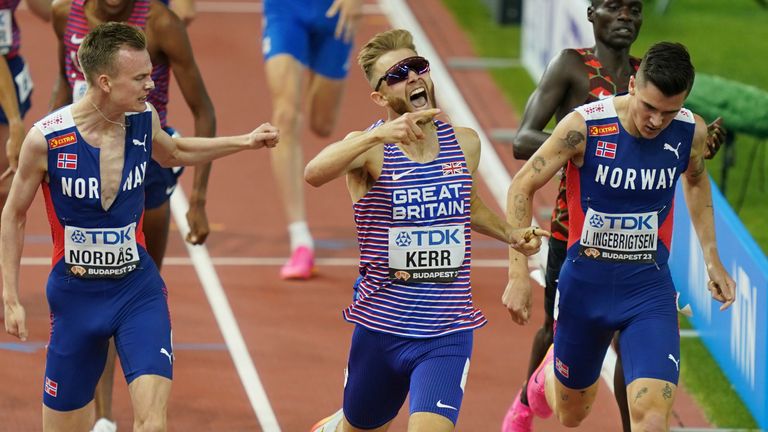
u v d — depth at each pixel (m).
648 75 19.16
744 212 39.03
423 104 19.56
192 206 25.03
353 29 34.88
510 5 58.47
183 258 34.56
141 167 20.20
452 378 19.33
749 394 26.47
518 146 23.47
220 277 33.44
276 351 29.20
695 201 21.61
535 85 49.72
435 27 57.69
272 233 36.69
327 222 37.66
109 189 19.95
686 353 29.84
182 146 21.02
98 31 19.39
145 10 24.50
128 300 20.42
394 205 19.30
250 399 26.77
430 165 19.41
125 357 20.11
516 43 56.09
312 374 28.12
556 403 22.88
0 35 28.81
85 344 20.47
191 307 31.50
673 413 26.75
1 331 29.36
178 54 24.78
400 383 20.16
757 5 62.66
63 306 20.47
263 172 41.09
